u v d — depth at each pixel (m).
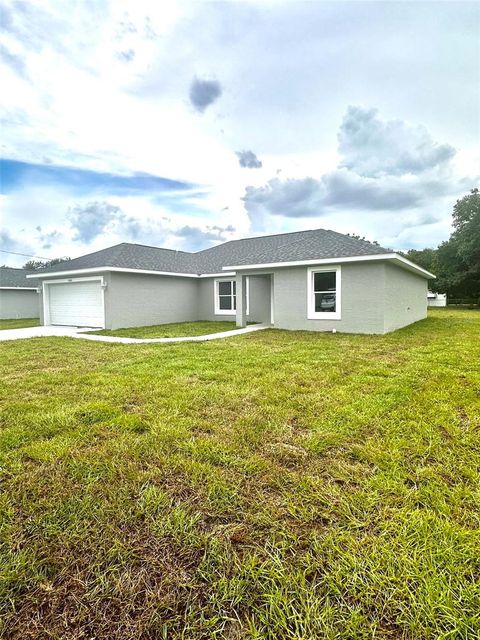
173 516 2.11
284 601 1.56
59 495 2.31
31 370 5.99
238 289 13.09
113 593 1.61
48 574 1.71
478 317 17.72
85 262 14.46
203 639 1.41
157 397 4.34
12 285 22.61
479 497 2.26
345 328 11.02
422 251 39.38
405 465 2.68
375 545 1.86
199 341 9.32
